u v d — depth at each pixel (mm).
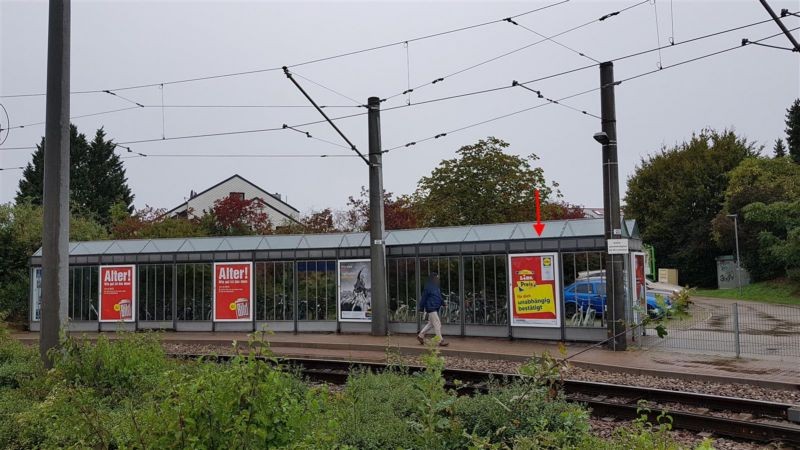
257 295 21688
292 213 64750
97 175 55250
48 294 9617
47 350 9391
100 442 4836
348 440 6285
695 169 51188
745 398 10242
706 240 48594
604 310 16469
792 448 7832
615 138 16016
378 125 19984
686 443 8148
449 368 13602
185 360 13414
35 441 6383
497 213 29781
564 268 17203
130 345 9812
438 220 30297
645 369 12539
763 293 37062
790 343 15242
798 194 39125
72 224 31641
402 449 6012
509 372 12906
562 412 6367
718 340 14969
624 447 5684
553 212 34562
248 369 4449
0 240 26969
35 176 51875
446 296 19031
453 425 5785
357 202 33562
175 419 4176
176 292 22297
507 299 17984
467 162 30562
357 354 16266
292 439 4492
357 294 20625
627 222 17828
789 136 52531
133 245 22875
